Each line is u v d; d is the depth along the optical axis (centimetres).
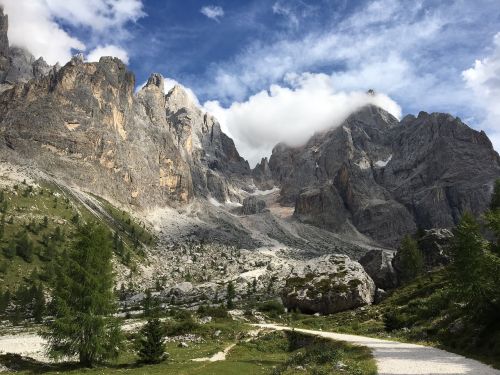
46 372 4181
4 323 12219
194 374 3922
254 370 4275
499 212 4753
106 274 4847
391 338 5159
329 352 3659
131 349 6088
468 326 4181
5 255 18738
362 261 12850
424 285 8475
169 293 19400
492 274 4219
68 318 4475
